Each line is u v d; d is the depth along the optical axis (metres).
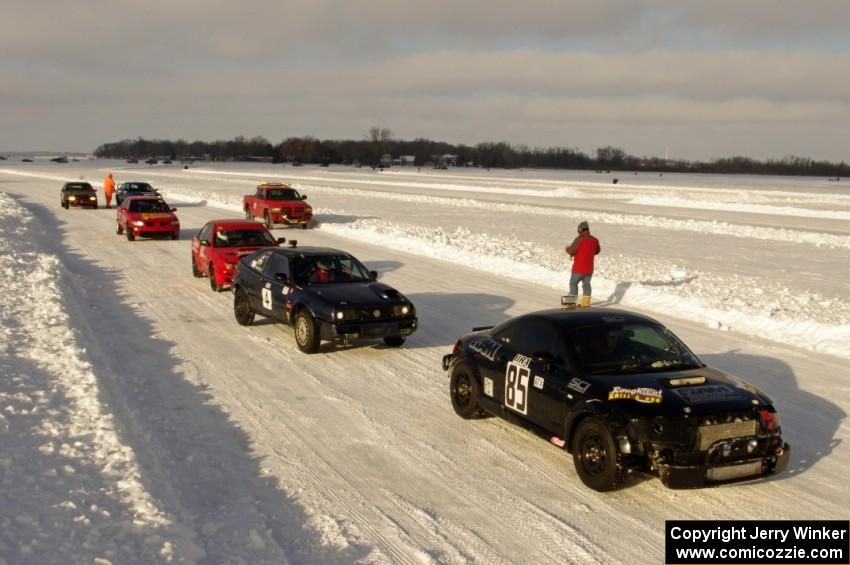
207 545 5.39
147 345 11.55
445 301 15.55
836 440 8.02
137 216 24.98
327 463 7.21
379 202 46.81
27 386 8.13
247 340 12.14
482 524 6.01
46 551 4.75
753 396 6.53
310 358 11.11
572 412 6.80
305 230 29.66
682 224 34.84
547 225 33.34
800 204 55.62
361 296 11.29
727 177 161.50
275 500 6.35
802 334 12.82
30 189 56.00
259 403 8.96
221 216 34.25
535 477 6.98
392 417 8.60
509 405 7.80
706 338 12.69
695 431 6.15
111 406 7.77
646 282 18.31
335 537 5.70
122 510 5.48
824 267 21.89
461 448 7.70
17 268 16.44
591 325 7.50
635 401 6.36
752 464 6.29
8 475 5.86
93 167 126.19
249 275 13.02
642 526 6.02
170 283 17.22
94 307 14.20
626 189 76.25
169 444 7.52
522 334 7.93
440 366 10.80
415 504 6.36
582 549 5.62
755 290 17.19
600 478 6.52
